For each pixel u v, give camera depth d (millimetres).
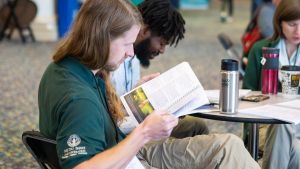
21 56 7164
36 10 8570
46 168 1850
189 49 8023
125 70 2398
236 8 16141
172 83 1979
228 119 1929
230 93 1983
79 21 1650
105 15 1617
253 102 2234
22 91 5137
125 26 1630
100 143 1546
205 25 11484
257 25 3871
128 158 1543
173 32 2326
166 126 1583
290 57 2688
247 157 1852
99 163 1490
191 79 2014
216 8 15867
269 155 2324
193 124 2512
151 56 2424
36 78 5727
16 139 3729
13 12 8492
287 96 2373
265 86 2451
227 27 11156
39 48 7984
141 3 2344
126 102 1918
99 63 1653
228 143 1877
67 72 1652
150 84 1971
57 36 9148
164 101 1929
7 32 9203
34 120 4199
